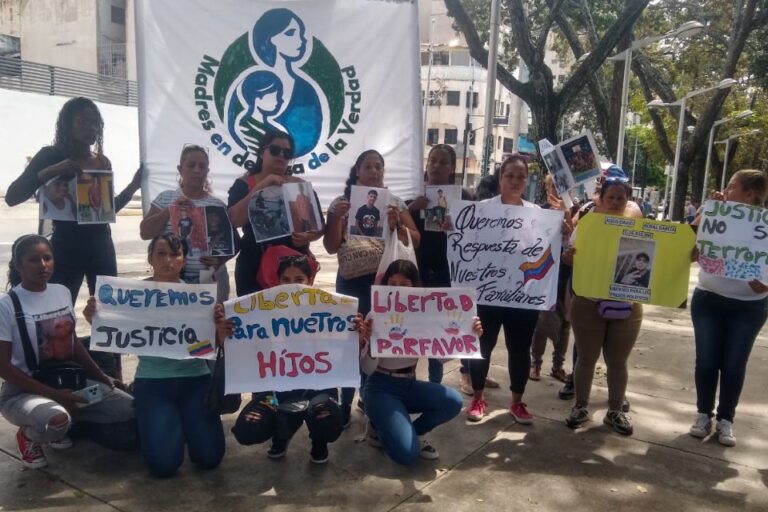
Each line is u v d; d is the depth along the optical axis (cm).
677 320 830
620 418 447
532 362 564
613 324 439
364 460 390
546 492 358
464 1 1806
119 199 446
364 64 468
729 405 431
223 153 453
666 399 521
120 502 328
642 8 1155
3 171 2375
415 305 386
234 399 379
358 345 378
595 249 423
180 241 381
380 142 479
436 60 5372
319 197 475
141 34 431
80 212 417
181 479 355
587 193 528
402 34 469
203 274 410
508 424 455
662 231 417
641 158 6106
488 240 433
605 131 1750
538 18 1747
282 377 369
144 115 438
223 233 408
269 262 400
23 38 4109
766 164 4184
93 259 438
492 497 351
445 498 347
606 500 352
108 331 362
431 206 465
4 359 348
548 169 453
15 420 346
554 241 429
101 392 371
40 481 345
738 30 1939
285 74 457
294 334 373
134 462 372
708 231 416
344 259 432
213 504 331
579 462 397
